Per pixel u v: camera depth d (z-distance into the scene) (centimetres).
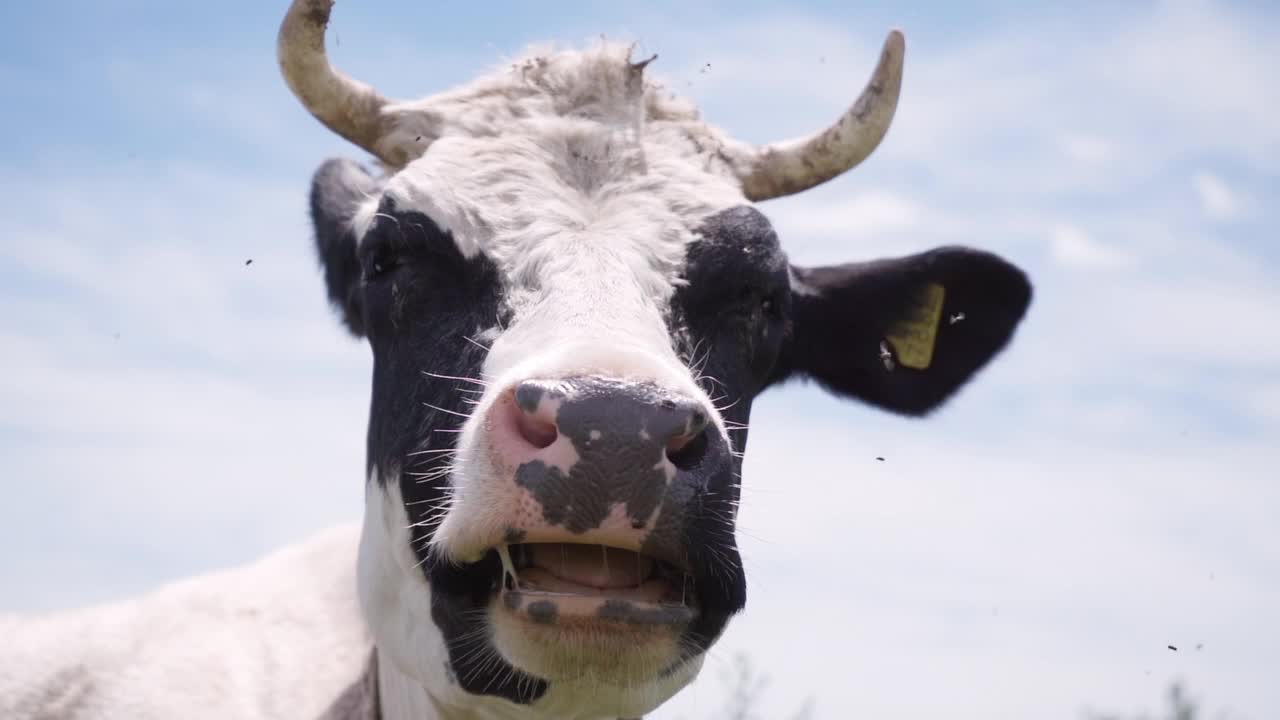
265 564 152
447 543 109
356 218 134
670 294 121
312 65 133
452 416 117
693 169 128
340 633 142
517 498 106
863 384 151
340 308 139
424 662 121
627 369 108
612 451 105
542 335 115
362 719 137
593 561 111
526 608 106
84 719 136
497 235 121
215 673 139
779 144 138
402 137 133
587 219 123
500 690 115
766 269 126
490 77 135
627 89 132
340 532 154
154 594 150
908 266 146
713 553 109
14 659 140
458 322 120
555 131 127
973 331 151
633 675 108
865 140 136
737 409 125
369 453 128
